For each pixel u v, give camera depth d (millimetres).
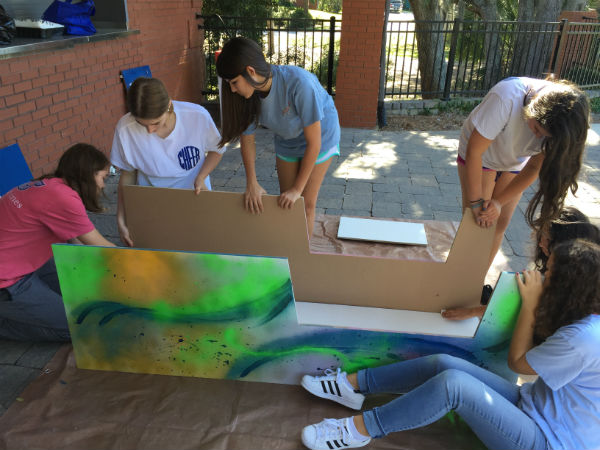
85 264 2031
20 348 2475
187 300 2082
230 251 2709
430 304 2660
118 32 4938
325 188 4715
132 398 2172
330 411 2145
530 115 2033
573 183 2014
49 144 4180
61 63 4223
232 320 2123
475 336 2102
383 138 6398
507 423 1751
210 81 7785
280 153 2752
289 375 2266
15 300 2273
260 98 2336
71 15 4379
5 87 3596
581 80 8992
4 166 3570
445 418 2127
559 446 1728
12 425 2008
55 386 2217
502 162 2596
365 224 3682
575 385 1711
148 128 2301
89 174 2160
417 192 4691
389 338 2123
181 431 2014
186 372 2303
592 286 1679
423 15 9312
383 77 6930
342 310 2682
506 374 2219
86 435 1979
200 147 2645
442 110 7758
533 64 9078
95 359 2305
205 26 7402
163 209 2613
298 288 2740
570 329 1687
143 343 2234
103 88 4953
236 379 2299
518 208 4328
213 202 2562
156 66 6066
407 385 2057
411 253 3379
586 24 8188
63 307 2424
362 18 6305
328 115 2588
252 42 2107
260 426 2057
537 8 9836
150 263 1999
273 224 2578
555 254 1779
